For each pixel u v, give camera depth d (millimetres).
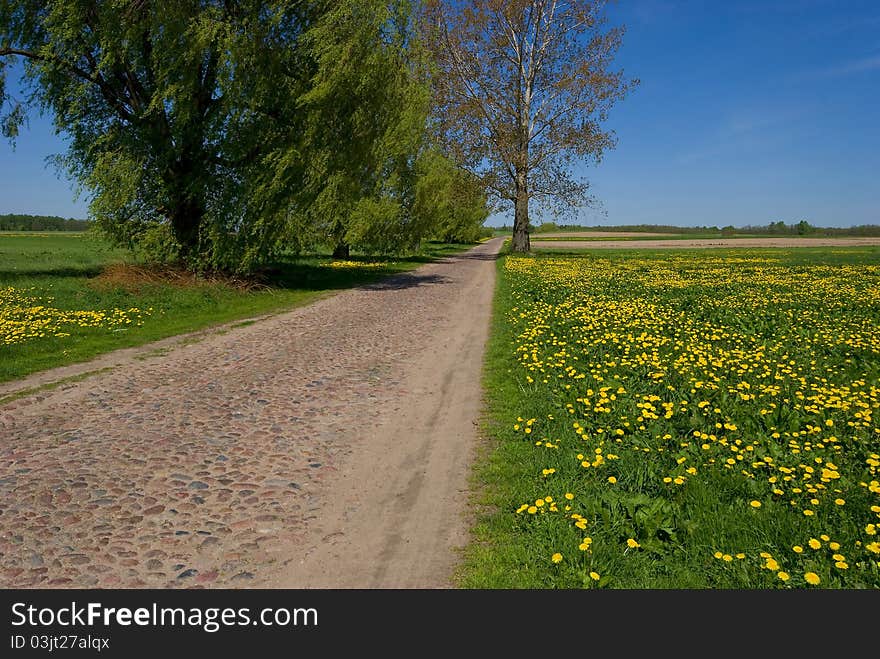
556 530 4285
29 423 6914
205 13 17266
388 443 6391
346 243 33281
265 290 20172
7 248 45281
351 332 13359
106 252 38562
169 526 4547
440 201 39875
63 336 11562
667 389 7516
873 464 5047
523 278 25047
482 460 5855
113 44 16750
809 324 13164
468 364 10148
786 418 6383
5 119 19156
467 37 37969
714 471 5078
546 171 39438
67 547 4223
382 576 3936
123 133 17828
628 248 72188
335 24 18781
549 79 38562
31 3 17422
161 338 12258
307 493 5168
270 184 18438
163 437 6477
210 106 18875
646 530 4164
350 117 20031
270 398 8047
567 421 6566
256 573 3977
